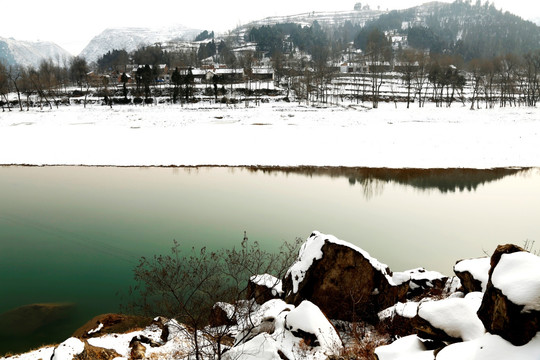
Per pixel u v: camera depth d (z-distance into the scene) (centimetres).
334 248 1232
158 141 5066
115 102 9431
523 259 554
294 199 2972
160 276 1216
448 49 18512
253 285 1358
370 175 3759
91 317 1418
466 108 8231
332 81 11556
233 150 4638
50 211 2652
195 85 10931
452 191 3225
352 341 1001
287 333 904
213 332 1077
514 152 4406
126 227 2345
